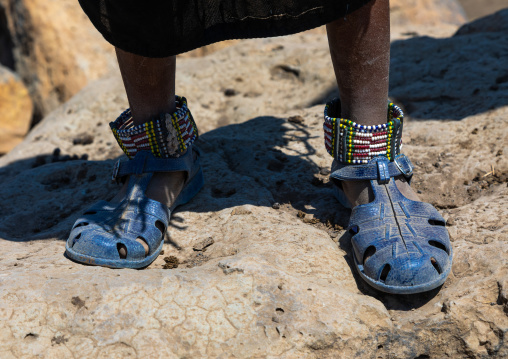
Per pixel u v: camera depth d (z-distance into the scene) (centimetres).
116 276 172
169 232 208
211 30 186
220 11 183
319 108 310
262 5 177
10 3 613
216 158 260
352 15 172
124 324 159
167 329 159
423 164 244
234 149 268
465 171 236
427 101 296
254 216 209
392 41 369
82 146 321
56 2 587
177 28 179
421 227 182
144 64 187
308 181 240
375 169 190
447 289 178
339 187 212
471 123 263
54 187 263
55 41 580
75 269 180
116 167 208
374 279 174
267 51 384
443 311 172
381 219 184
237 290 167
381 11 174
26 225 233
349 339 162
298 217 217
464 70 311
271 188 236
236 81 361
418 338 171
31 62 604
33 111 624
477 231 197
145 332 158
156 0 170
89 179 264
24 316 159
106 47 587
